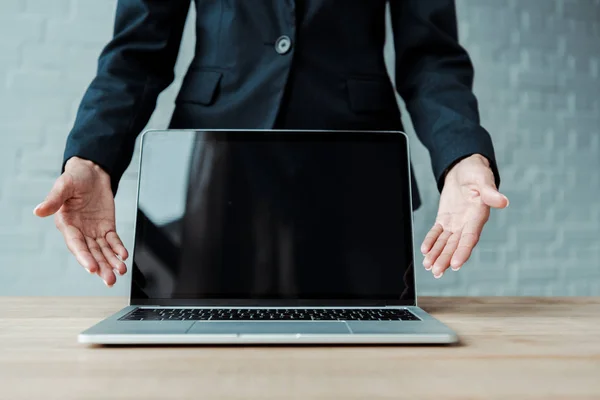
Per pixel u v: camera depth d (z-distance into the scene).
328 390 0.34
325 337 0.45
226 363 0.40
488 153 0.78
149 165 0.65
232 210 0.64
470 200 0.73
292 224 0.64
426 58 0.99
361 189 0.66
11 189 1.65
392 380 0.36
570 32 1.92
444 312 0.67
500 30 1.87
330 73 0.95
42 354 0.43
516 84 1.88
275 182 0.66
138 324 0.49
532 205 1.87
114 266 0.65
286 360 0.41
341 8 0.94
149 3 0.94
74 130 0.80
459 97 0.89
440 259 0.66
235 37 0.95
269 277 0.62
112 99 0.85
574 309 0.70
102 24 1.70
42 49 1.68
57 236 1.66
